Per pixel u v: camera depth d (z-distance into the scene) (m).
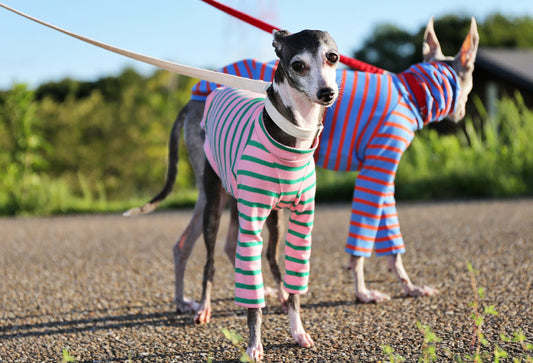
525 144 10.62
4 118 12.05
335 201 10.79
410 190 10.18
